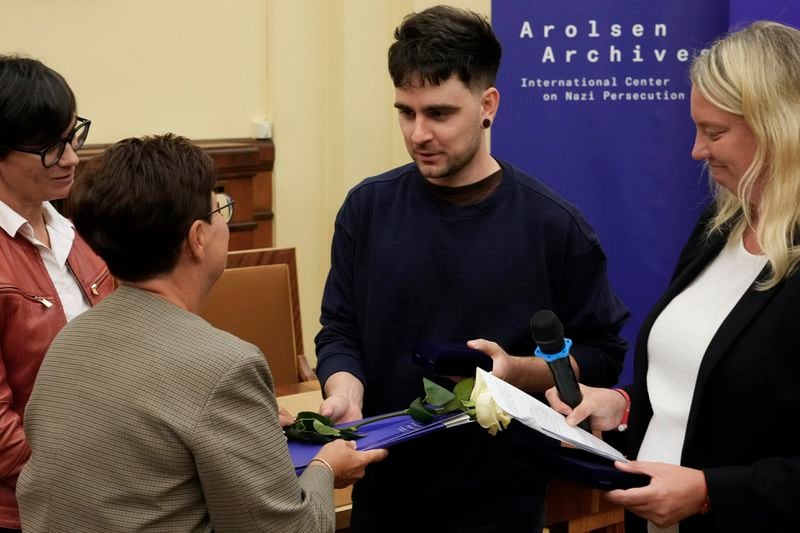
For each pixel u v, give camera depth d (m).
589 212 3.86
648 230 3.89
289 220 4.40
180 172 1.48
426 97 1.94
